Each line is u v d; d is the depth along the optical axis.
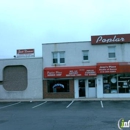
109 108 16.61
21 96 27.34
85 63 26.52
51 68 26.56
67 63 26.78
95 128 9.33
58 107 18.12
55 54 27.17
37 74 27.20
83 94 26.52
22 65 27.66
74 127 9.59
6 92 27.67
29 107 18.66
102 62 26.27
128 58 25.97
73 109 16.47
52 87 26.98
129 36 25.88
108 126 9.70
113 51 26.31
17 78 27.83
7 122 11.29
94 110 15.55
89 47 26.58
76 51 26.75
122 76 25.92
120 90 25.89
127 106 17.81
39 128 9.57
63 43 27.00
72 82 26.62
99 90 26.06
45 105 20.03
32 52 28.31
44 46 27.31
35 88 27.14
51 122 10.96
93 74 25.45
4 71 28.12
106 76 26.16
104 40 26.20
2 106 20.14
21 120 11.82
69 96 26.58
